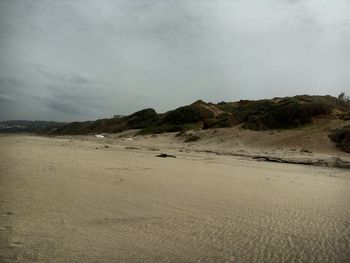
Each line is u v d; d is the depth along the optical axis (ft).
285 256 25.27
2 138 191.83
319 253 26.03
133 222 31.65
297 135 146.61
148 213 34.91
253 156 117.39
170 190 46.88
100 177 53.98
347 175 75.82
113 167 68.03
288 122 175.63
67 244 25.25
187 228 30.68
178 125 261.65
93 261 22.72
